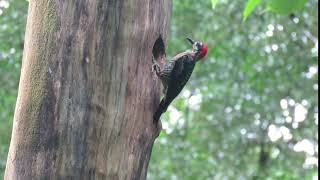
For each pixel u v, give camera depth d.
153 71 8.45
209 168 22.69
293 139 23.69
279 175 23.09
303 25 21.42
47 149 7.53
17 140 7.62
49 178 7.50
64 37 7.68
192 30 21.11
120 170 7.92
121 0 7.94
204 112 23.47
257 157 24.66
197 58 9.64
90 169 7.65
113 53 7.88
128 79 8.01
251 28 20.69
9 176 7.65
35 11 7.81
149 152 8.42
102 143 7.77
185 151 22.72
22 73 7.82
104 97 7.80
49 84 7.62
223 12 20.81
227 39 21.03
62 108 7.57
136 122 8.10
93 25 7.75
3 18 18.88
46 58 7.67
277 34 21.41
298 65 22.03
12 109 19.30
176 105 23.59
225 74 21.56
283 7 5.60
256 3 6.22
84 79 7.67
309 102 23.06
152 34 8.39
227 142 23.39
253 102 22.45
